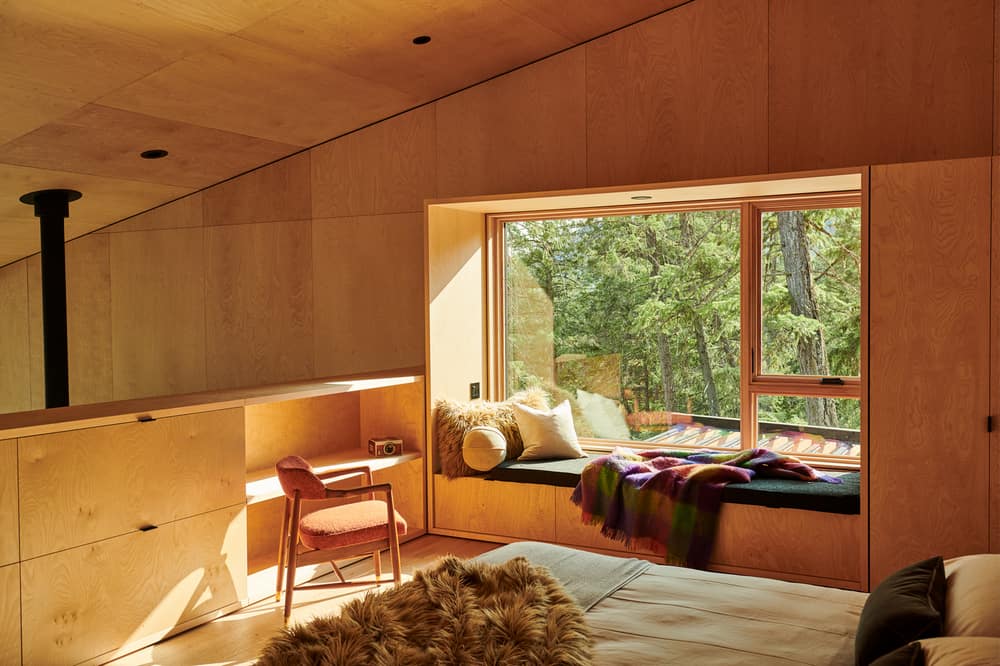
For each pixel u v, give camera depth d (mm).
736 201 4883
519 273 5664
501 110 5445
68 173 5234
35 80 4016
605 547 4535
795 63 4656
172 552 3574
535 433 5047
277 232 6109
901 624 1852
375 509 3939
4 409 6934
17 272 6879
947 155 4344
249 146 5586
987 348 3688
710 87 4867
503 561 2895
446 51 4840
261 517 4621
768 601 2500
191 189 6176
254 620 3775
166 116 4762
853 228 4637
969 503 3729
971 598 1881
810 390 4719
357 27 4254
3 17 3439
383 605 2379
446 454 5020
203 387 6406
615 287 5359
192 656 3379
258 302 6195
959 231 3721
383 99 5367
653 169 5035
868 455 3883
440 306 5176
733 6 4789
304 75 4676
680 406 5176
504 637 2121
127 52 3938
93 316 6699
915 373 3809
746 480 4215
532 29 4816
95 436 3268
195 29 3871
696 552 4176
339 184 5926
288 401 4773
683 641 2193
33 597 3059
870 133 4508
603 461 4508
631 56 5062
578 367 5496
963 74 4289
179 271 6402
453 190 5617
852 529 3930
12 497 2992
